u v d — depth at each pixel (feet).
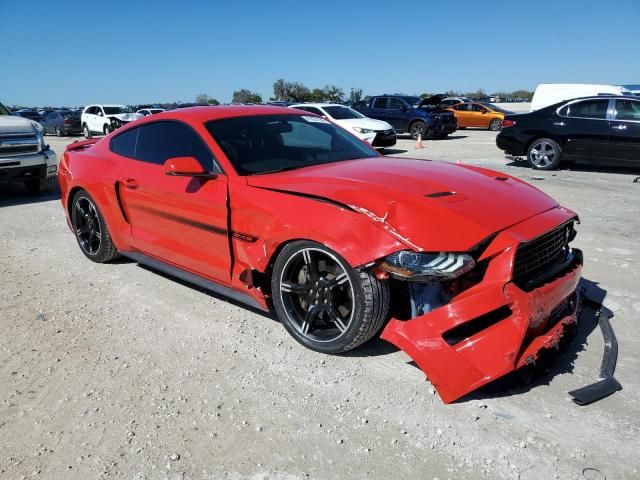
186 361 10.04
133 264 15.87
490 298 7.93
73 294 13.57
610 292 12.83
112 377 9.57
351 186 9.43
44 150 27.71
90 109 88.02
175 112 13.12
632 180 29.53
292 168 11.32
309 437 7.81
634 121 30.58
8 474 7.25
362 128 45.32
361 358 9.90
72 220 16.39
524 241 8.14
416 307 8.46
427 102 66.95
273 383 9.21
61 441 7.89
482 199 9.27
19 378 9.62
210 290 12.81
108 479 7.11
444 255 8.07
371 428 7.96
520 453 7.32
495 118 82.43
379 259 8.35
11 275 15.15
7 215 23.39
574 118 32.42
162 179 12.35
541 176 31.24
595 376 9.06
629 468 6.98
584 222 19.80
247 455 7.48
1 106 30.09
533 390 8.72
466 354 8.03
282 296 10.14
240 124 12.31
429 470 7.08
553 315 9.05
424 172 10.62
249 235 10.32
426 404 8.46
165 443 7.77
